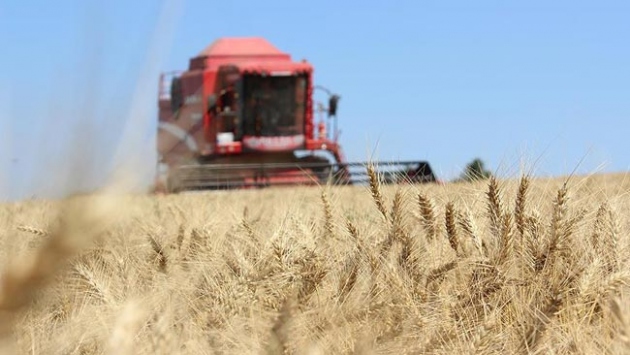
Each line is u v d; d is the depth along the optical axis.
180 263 5.79
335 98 56.72
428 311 4.75
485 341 4.16
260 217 8.12
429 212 5.95
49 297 1.72
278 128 56.22
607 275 5.01
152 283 5.00
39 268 1.49
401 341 4.20
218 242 6.30
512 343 4.53
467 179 6.58
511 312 4.98
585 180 6.19
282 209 8.05
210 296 4.67
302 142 56.53
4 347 1.55
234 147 55.12
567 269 5.18
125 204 1.38
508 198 6.00
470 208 6.14
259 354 3.80
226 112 55.03
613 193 6.68
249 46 58.16
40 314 3.31
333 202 6.71
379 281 4.85
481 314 4.99
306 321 4.22
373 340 4.07
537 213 5.49
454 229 5.60
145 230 6.03
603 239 5.52
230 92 55.38
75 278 3.87
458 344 4.30
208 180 45.53
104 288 4.10
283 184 46.81
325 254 5.62
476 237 5.48
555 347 4.38
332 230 6.27
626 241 5.56
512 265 5.38
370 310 4.39
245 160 56.12
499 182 5.65
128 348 3.34
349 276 4.89
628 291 4.74
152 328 3.86
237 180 52.84
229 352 3.92
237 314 4.46
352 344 4.05
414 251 5.41
